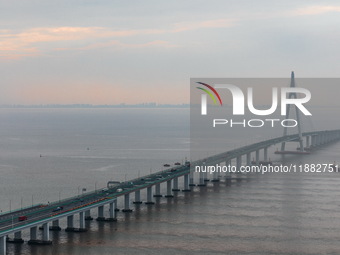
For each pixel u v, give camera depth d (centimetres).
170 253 14625
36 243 15350
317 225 17438
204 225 17425
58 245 15262
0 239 14125
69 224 16712
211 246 15238
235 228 17050
